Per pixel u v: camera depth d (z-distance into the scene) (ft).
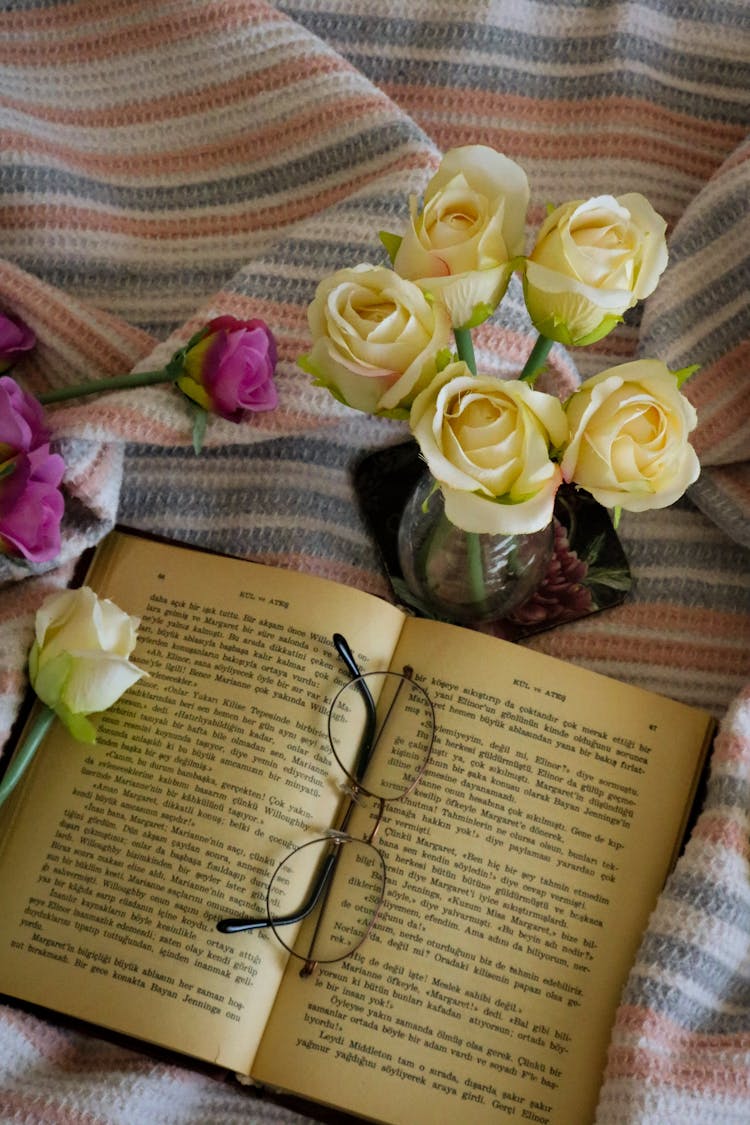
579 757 2.59
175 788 2.56
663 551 2.80
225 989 2.49
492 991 2.50
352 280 2.25
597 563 2.78
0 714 2.56
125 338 2.84
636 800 2.58
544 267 2.22
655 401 2.22
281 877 2.53
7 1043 2.51
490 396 2.19
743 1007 2.48
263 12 2.95
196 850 2.54
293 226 2.94
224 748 2.58
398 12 3.05
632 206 2.27
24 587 2.67
